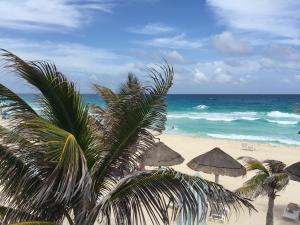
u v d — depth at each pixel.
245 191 9.74
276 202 14.00
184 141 32.84
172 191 4.39
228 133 39.22
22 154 4.43
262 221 11.80
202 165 11.44
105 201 4.41
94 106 6.11
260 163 9.92
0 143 4.46
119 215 4.52
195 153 26.33
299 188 15.93
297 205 12.73
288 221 12.05
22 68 4.39
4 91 4.49
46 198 4.21
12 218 4.52
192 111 71.62
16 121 4.23
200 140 33.56
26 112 4.39
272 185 9.82
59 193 3.89
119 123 4.98
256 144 31.19
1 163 4.41
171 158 12.20
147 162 11.86
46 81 4.62
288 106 79.75
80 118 4.89
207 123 48.91
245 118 53.38
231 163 11.32
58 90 4.73
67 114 4.86
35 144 4.25
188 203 4.29
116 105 5.06
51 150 3.95
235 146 29.84
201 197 4.21
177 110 74.62
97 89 7.08
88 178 3.78
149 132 5.04
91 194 4.38
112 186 5.04
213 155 11.59
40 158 4.39
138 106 4.98
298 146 30.55
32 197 4.37
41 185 4.24
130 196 4.59
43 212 4.61
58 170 3.82
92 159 4.89
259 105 85.50
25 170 4.48
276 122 48.12
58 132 3.85
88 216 4.39
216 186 4.34
